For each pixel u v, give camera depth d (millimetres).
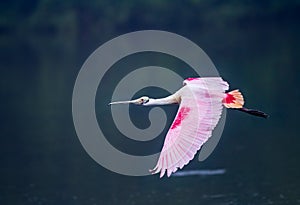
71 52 45969
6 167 20656
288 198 16281
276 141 21562
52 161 21172
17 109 29719
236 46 42844
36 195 17766
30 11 55938
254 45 43000
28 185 18719
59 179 19188
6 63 43562
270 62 36344
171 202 16484
